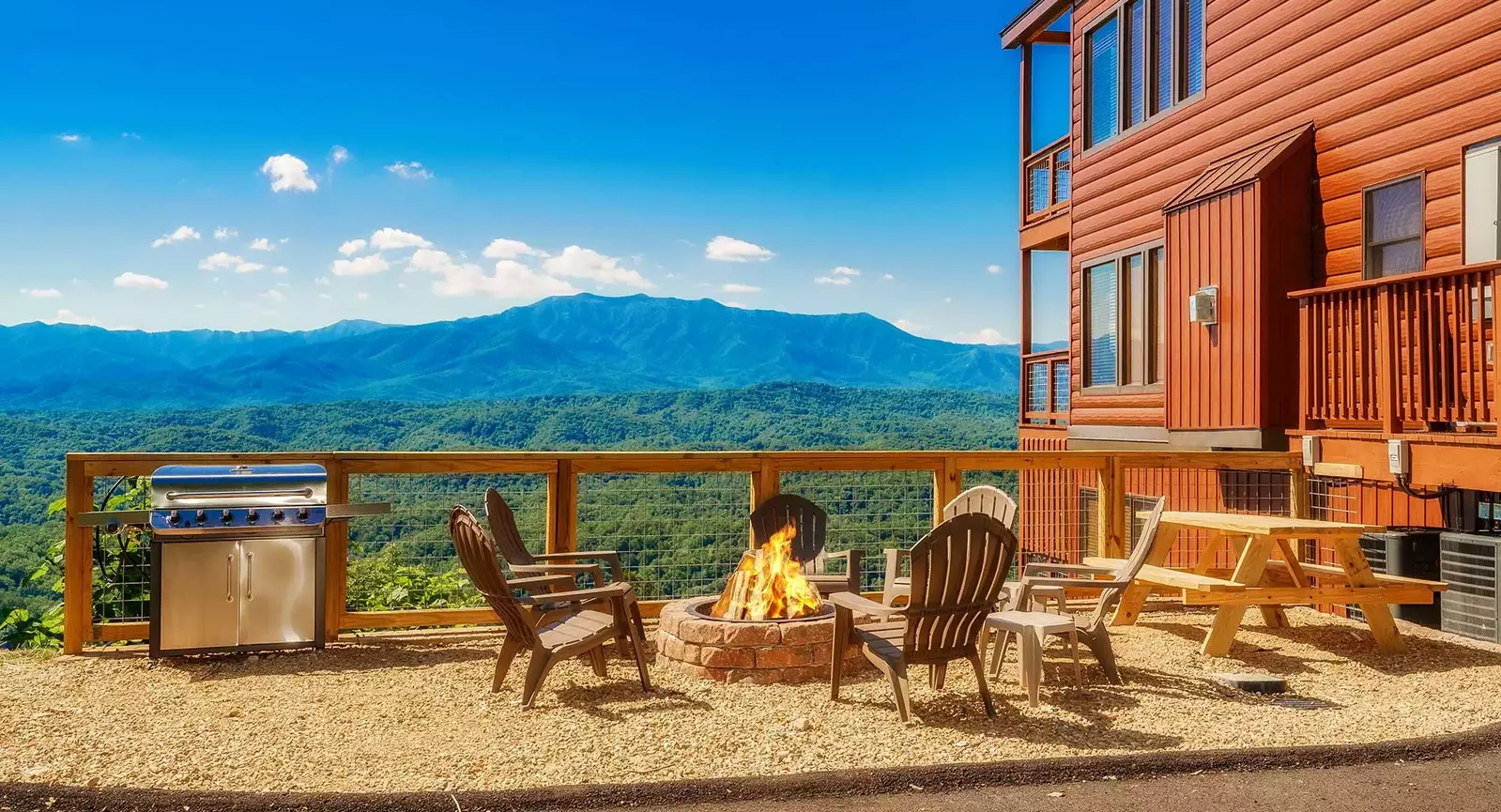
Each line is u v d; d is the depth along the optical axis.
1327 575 6.70
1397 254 8.37
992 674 5.45
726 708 4.85
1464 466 6.49
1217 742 4.24
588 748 4.15
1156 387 11.46
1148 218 11.80
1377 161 8.52
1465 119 7.68
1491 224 7.44
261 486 6.02
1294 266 9.19
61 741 4.29
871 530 7.52
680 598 7.18
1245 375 9.30
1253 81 10.07
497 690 5.19
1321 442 7.91
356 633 6.96
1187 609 7.75
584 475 7.06
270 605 6.04
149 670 5.73
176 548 5.92
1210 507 9.93
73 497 6.20
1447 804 3.42
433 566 7.54
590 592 5.17
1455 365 6.68
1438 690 5.25
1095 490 9.59
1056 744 4.20
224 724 4.58
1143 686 5.29
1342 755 3.85
